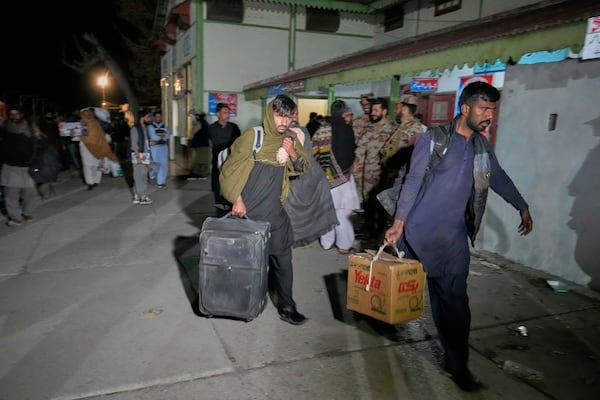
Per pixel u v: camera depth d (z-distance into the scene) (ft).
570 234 15.17
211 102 42.47
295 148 11.62
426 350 11.06
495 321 12.60
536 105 16.02
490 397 9.32
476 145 9.26
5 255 17.42
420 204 9.46
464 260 9.61
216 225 11.29
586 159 14.57
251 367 10.16
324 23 43.91
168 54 60.70
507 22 17.92
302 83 30.55
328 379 9.78
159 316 12.47
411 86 29.48
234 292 11.29
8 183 21.43
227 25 41.96
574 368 10.39
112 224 22.48
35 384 9.36
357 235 20.89
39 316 12.37
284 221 12.15
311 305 13.50
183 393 9.20
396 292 9.93
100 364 10.12
